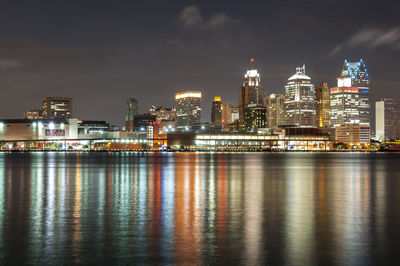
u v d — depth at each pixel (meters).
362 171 98.94
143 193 47.41
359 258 20.27
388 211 34.06
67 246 22.39
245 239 23.84
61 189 52.03
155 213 32.75
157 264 19.39
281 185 58.56
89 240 23.64
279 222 28.95
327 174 85.56
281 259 20.08
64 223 28.59
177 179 69.50
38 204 37.91
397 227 27.30
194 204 37.94
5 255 20.75
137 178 71.44
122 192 48.41
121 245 22.53
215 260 19.94
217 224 28.19
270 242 23.14
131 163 144.50
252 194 46.66
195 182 63.38
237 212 33.28
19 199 41.66
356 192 49.38
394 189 53.38
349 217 31.11
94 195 45.31
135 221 29.30
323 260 19.95
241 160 186.00
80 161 163.88
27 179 68.88
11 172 89.06
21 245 22.59
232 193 47.56
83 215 31.84
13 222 28.94
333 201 40.56
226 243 22.92
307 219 30.19
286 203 38.78
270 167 117.94
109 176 76.69
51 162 151.38
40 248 21.98
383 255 20.75
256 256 20.55
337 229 26.62
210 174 83.44
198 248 21.91
